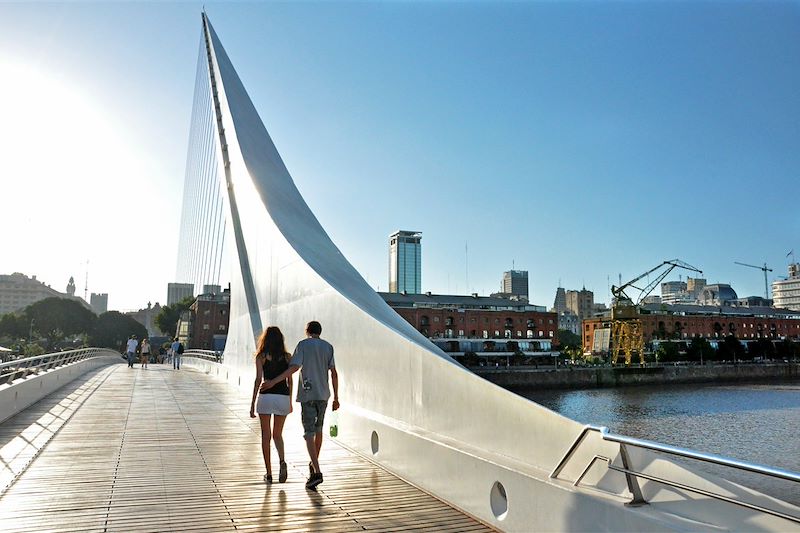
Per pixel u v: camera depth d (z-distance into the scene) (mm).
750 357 113750
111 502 5422
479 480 5117
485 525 4914
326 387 6172
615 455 4289
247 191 22172
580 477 4285
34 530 4621
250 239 20906
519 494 4637
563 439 4703
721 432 42312
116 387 18453
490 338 93000
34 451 7766
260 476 6523
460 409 6020
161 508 5262
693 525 3502
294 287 14023
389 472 6781
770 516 3338
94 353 29734
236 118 27125
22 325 99938
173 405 13547
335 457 7633
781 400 65562
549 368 85312
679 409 57562
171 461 7270
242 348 19375
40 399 14133
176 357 32625
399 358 7562
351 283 12672
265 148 26328
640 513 3707
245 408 13016
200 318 65625
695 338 109938
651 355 106125
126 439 8836
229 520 4941
